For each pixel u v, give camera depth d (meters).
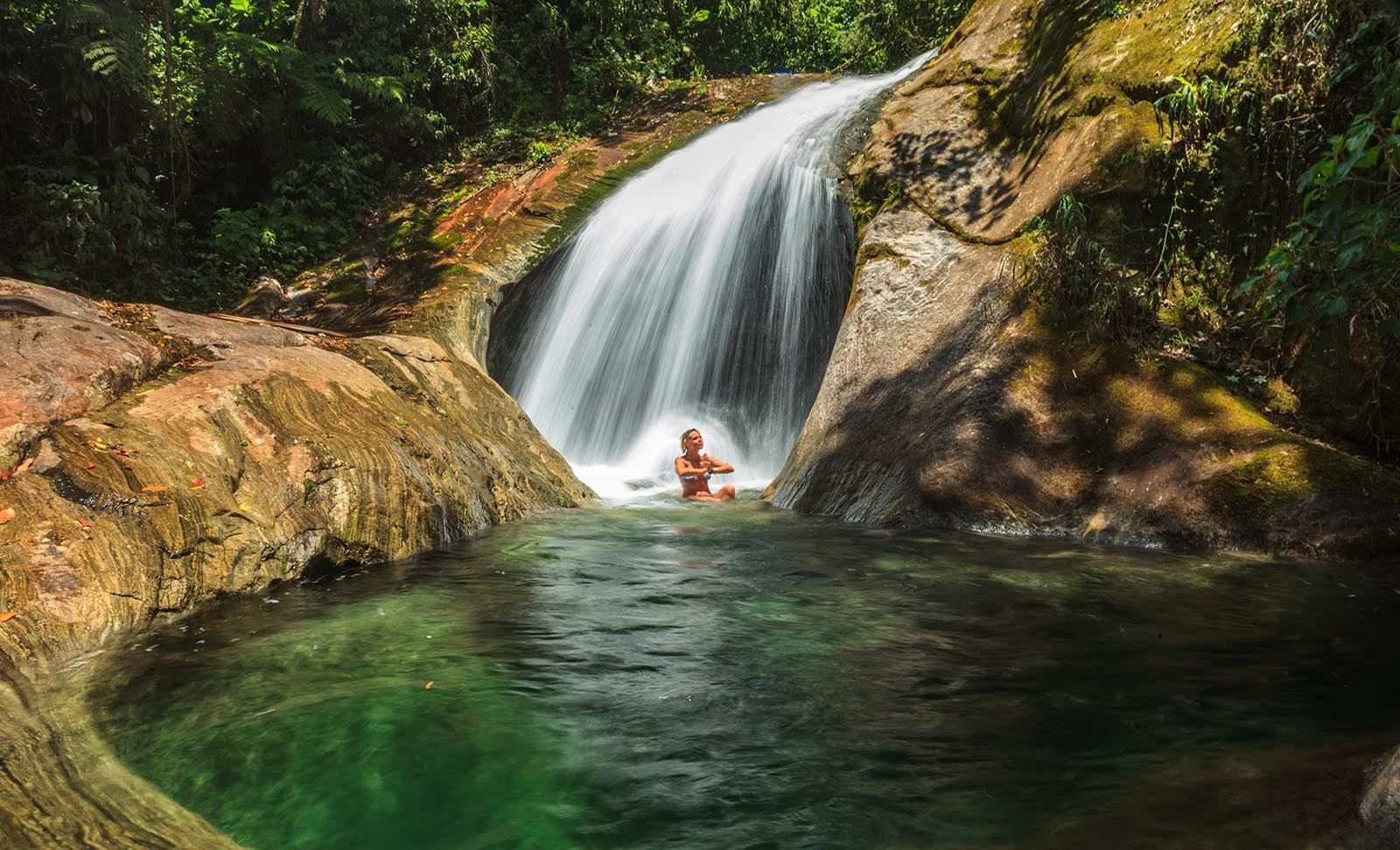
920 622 4.05
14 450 4.28
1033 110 8.31
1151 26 7.64
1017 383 6.54
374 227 13.27
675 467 9.55
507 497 7.05
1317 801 2.28
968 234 7.95
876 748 2.74
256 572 4.66
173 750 2.74
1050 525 5.98
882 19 17.14
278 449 5.37
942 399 6.81
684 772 2.61
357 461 5.61
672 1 18.47
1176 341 6.52
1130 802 2.34
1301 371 6.09
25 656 3.39
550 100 16.48
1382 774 2.19
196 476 4.77
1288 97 6.29
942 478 6.34
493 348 11.15
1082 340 6.59
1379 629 3.80
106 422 4.83
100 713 3.01
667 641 3.83
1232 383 6.30
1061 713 2.96
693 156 12.22
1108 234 6.91
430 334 9.40
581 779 2.58
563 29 16.66
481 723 2.97
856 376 7.73
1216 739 2.73
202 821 2.34
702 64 20.00
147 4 12.41
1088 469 6.10
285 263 12.95
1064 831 2.21
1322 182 4.78
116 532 4.15
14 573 3.69
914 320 7.62
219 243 12.43
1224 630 3.83
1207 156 6.70
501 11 16.81
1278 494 5.36
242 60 13.21
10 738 2.75
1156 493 5.71
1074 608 4.23
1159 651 3.57
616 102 15.52
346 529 5.23
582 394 11.09
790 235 10.30
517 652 3.69
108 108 11.78
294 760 2.69
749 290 10.62
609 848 2.21
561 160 13.11
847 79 13.34
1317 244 5.16
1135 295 6.61
